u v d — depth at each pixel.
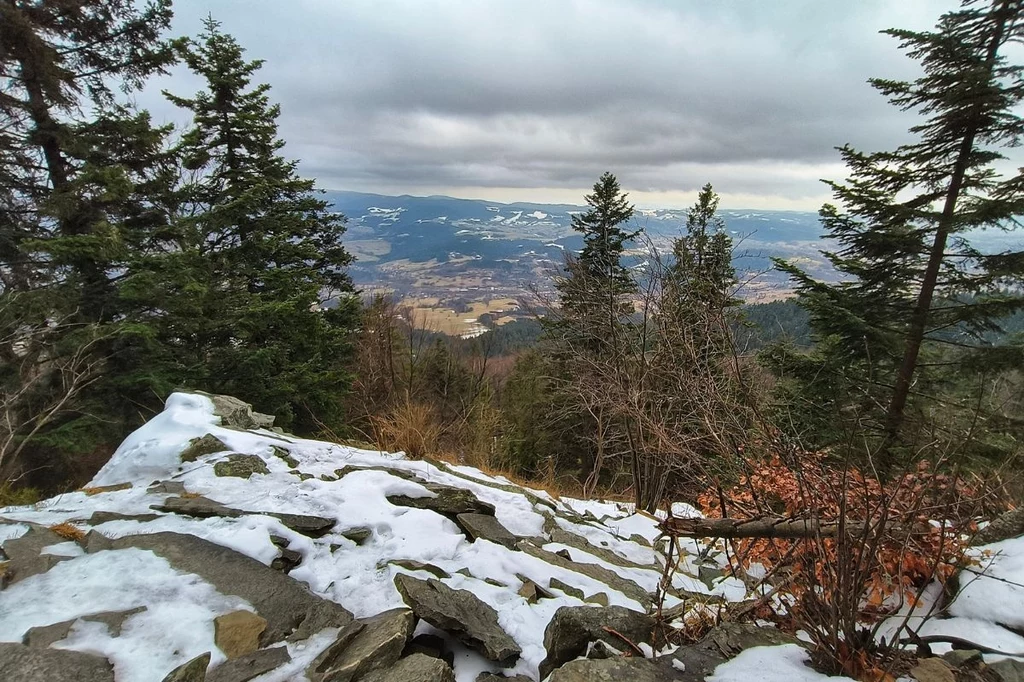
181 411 4.70
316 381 10.91
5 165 7.71
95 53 8.73
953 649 2.26
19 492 4.76
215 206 9.77
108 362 7.99
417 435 5.69
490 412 11.67
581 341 8.35
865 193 7.86
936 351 8.12
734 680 1.89
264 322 9.90
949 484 2.36
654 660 2.06
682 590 3.26
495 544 3.48
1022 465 3.02
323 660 2.13
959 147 7.32
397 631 2.29
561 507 5.19
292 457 4.51
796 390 5.77
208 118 11.07
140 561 2.62
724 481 3.95
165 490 3.63
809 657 2.13
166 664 2.01
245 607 2.44
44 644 1.98
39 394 7.13
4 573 2.35
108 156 8.51
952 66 7.33
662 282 6.32
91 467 7.95
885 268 7.89
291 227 11.99
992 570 2.61
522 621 2.72
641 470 6.84
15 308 6.77
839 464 2.97
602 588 3.25
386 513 3.62
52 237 7.82
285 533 3.14
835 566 2.19
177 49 9.20
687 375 4.57
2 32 7.00
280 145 12.29
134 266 7.89
